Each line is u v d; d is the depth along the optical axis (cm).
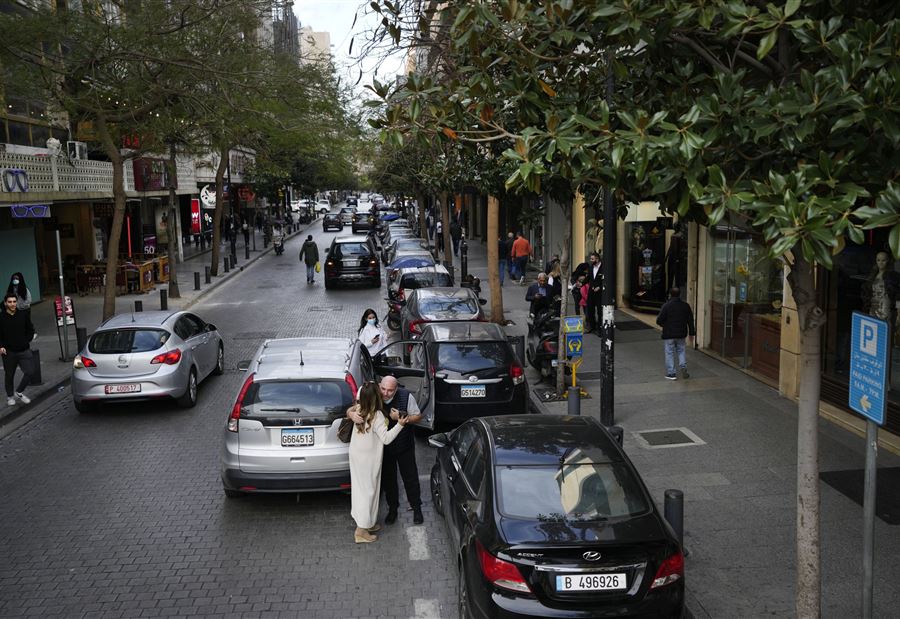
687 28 632
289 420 864
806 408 544
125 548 811
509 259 2988
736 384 1359
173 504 928
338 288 3033
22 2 1927
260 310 2484
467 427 773
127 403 1384
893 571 698
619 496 605
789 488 899
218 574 752
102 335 1302
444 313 1512
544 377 1458
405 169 3406
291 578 743
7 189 1991
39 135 2442
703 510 843
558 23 674
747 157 574
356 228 6306
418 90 703
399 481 1012
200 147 2481
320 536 835
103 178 2730
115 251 1953
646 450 1039
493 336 1174
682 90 675
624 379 1421
